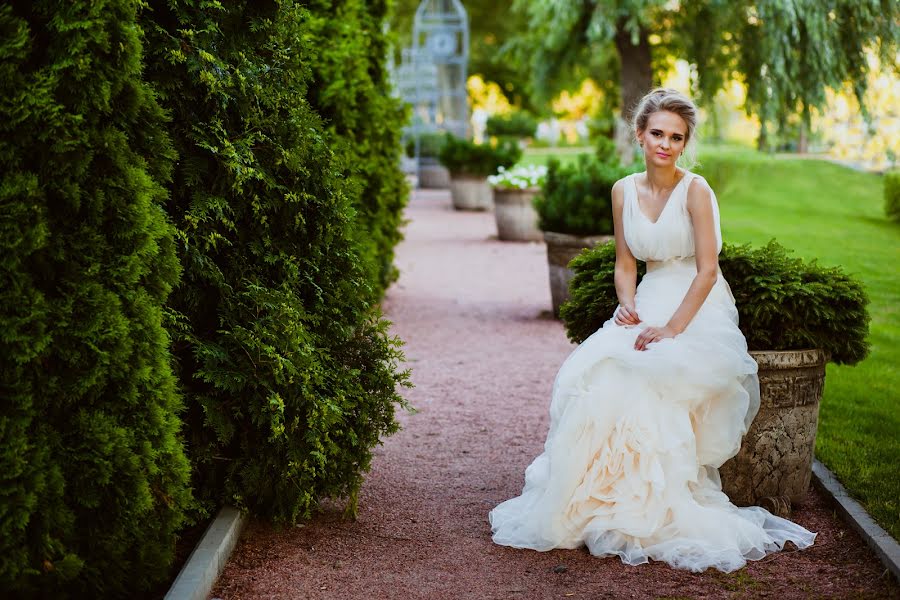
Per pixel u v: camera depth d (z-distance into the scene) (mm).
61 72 2859
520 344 7789
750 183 19625
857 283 4152
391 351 4203
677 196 3887
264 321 3812
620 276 4117
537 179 14477
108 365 2996
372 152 8047
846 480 4316
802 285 4051
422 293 10391
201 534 3756
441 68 25734
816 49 13438
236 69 3797
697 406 3785
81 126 2916
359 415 3965
